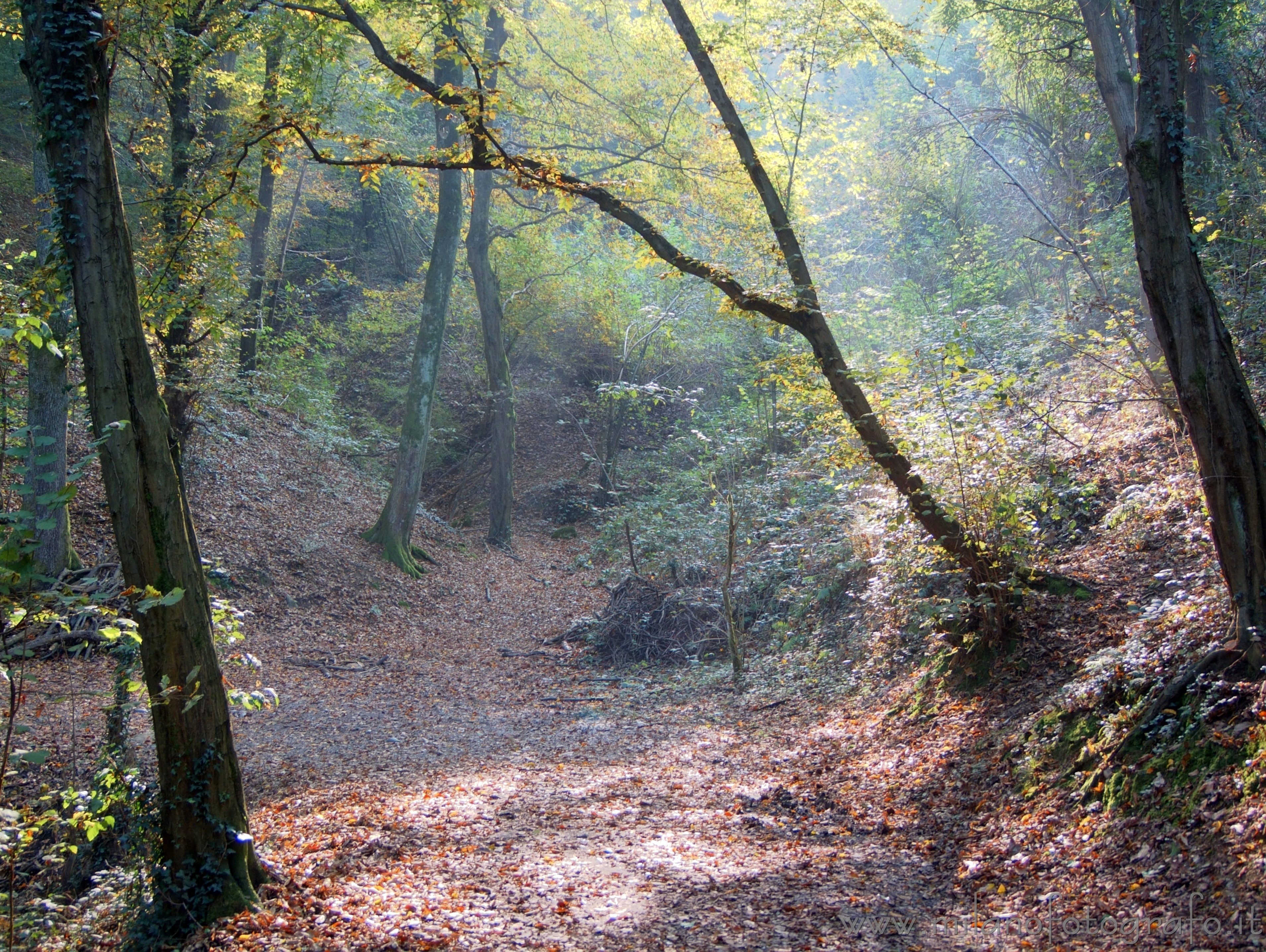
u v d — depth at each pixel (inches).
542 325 1227.2
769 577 634.8
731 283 404.5
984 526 347.9
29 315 190.7
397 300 1230.9
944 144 906.7
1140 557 352.8
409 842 287.7
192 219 359.9
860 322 790.5
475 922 215.5
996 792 271.1
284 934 218.4
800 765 358.3
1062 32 673.6
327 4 482.9
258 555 725.9
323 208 1531.7
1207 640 247.4
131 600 224.7
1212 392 240.7
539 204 1041.5
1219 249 368.2
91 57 224.2
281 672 589.6
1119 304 504.1
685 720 469.1
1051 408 446.9
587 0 830.5
